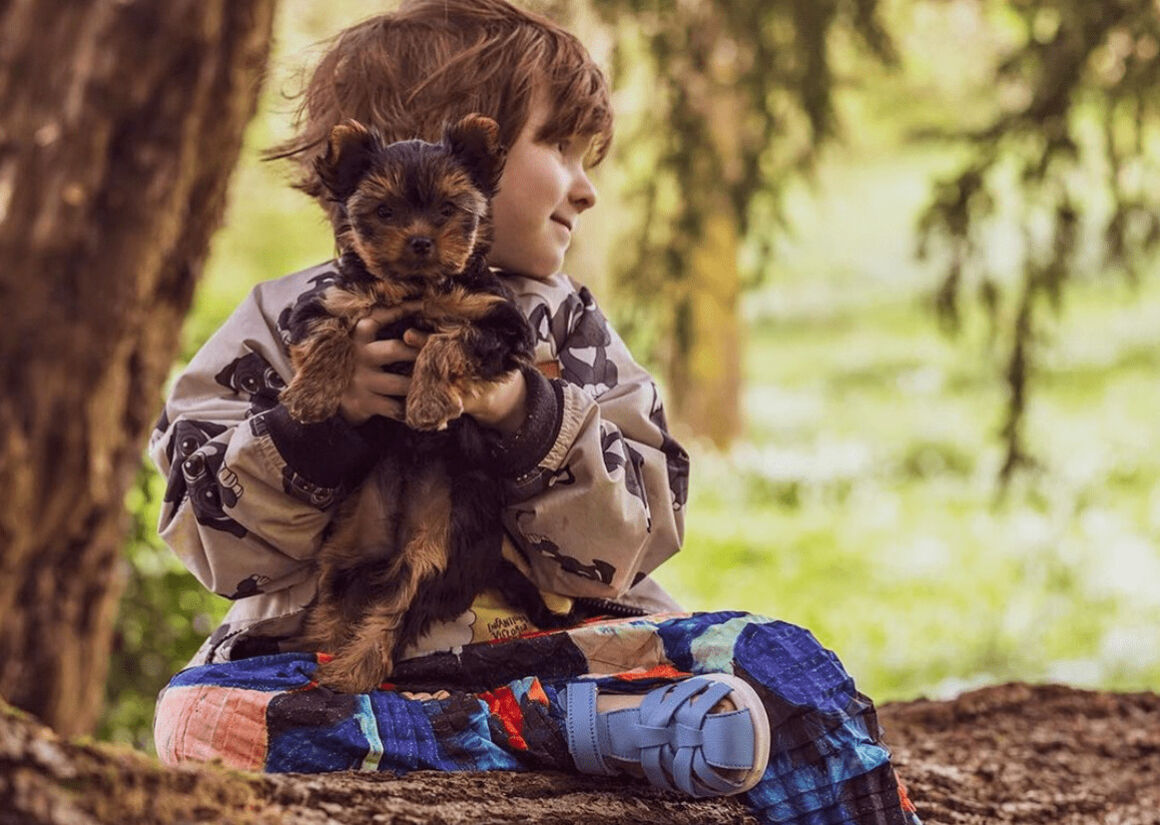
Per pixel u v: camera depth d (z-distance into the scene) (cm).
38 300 491
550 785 276
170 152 500
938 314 928
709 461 1847
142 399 527
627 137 965
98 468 510
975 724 466
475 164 301
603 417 318
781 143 965
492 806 261
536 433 294
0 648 512
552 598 317
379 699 283
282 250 2203
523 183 325
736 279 1444
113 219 496
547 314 322
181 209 511
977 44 1656
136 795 221
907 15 1214
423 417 277
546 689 287
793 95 919
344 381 290
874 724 284
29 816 205
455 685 295
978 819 370
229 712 279
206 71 500
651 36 898
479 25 336
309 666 294
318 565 309
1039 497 969
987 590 1311
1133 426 1922
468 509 300
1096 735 450
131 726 650
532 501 299
